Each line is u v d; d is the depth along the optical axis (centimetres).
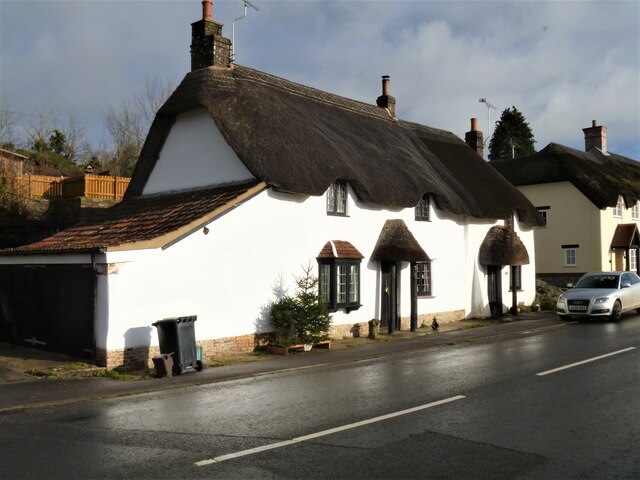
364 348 1603
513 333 1861
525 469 595
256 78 1961
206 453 660
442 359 1353
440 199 2167
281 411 857
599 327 1888
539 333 1819
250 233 1553
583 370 1126
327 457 639
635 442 677
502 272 2572
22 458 654
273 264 1609
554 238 3581
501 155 7075
